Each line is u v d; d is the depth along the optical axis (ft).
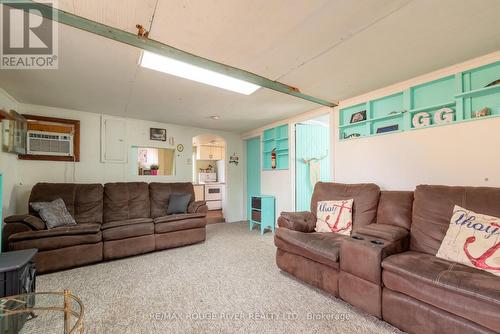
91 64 7.22
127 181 13.75
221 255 10.14
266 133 16.58
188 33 5.67
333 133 11.39
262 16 5.07
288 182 14.32
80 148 12.35
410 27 5.52
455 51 6.65
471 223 5.50
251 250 10.83
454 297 4.27
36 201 9.78
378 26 5.47
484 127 6.85
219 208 23.06
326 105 11.33
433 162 7.92
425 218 6.51
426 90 8.33
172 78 8.27
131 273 8.25
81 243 8.84
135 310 5.94
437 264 5.07
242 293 6.80
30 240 8.00
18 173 10.67
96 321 5.47
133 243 9.93
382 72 7.98
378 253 5.47
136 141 14.17
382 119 9.52
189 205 12.88
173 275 8.05
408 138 8.58
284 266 8.00
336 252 6.34
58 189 10.41
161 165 15.55
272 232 14.49
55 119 11.58
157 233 10.68
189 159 16.34
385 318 5.33
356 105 10.50
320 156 15.31
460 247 5.36
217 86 9.02
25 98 10.27
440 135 7.77
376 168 9.57
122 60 6.99
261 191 16.66
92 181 12.67
